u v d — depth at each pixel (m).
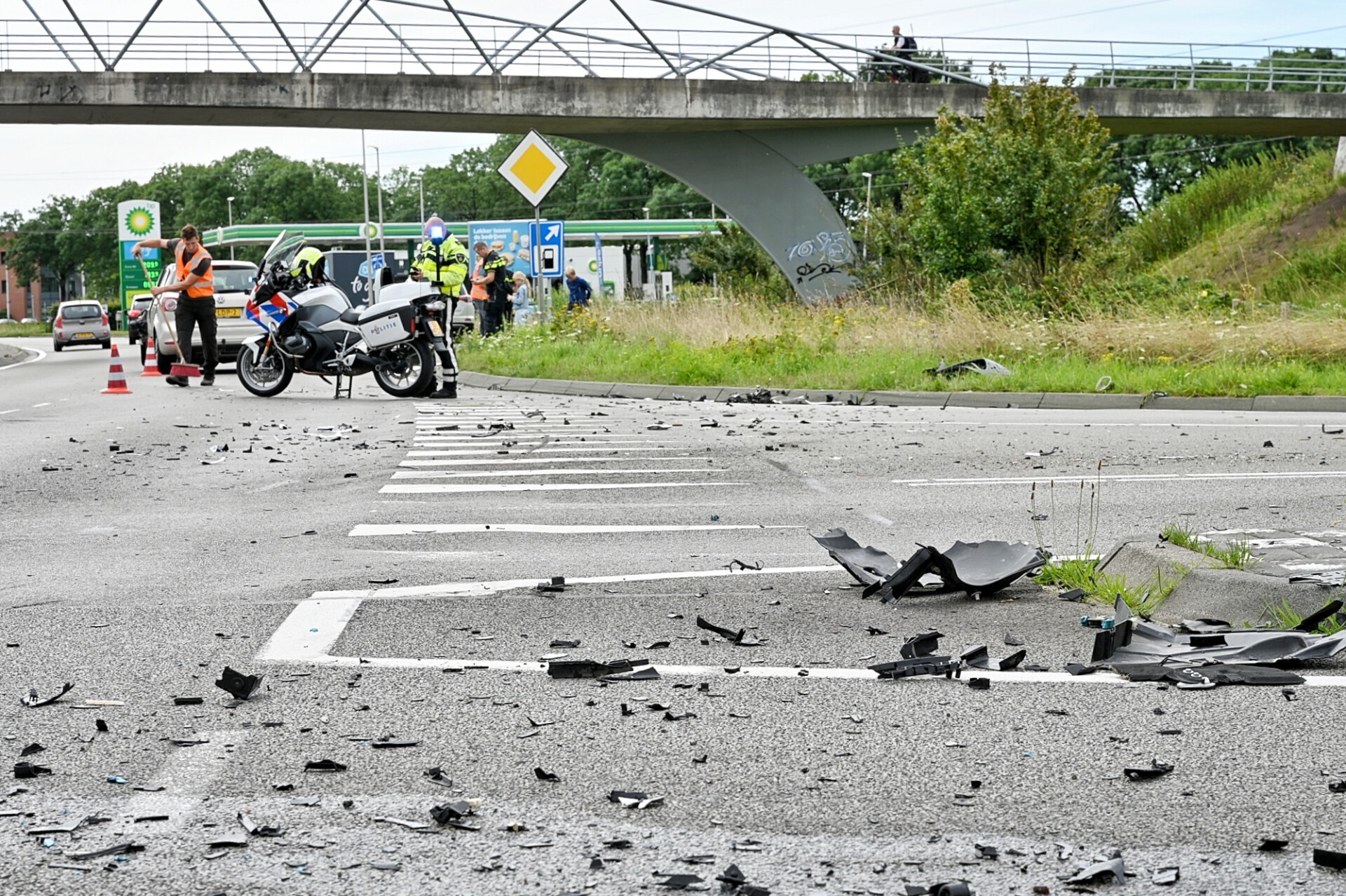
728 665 9.94
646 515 17.30
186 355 44.09
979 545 13.03
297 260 38.22
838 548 13.50
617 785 7.38
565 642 10.59
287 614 11.66
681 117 89.69
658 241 165.38
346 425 29.45
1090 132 58.59
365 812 6.98
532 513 17.61
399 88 86.25
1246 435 25.61
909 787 7.33
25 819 6.89
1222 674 9.37
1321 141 138.88
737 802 7.12
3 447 25.81
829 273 96.19
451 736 8.25
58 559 14.55
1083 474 20.56
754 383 39.66
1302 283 73.62
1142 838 6.58
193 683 9.47
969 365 38.84
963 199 57.81
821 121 93.00
